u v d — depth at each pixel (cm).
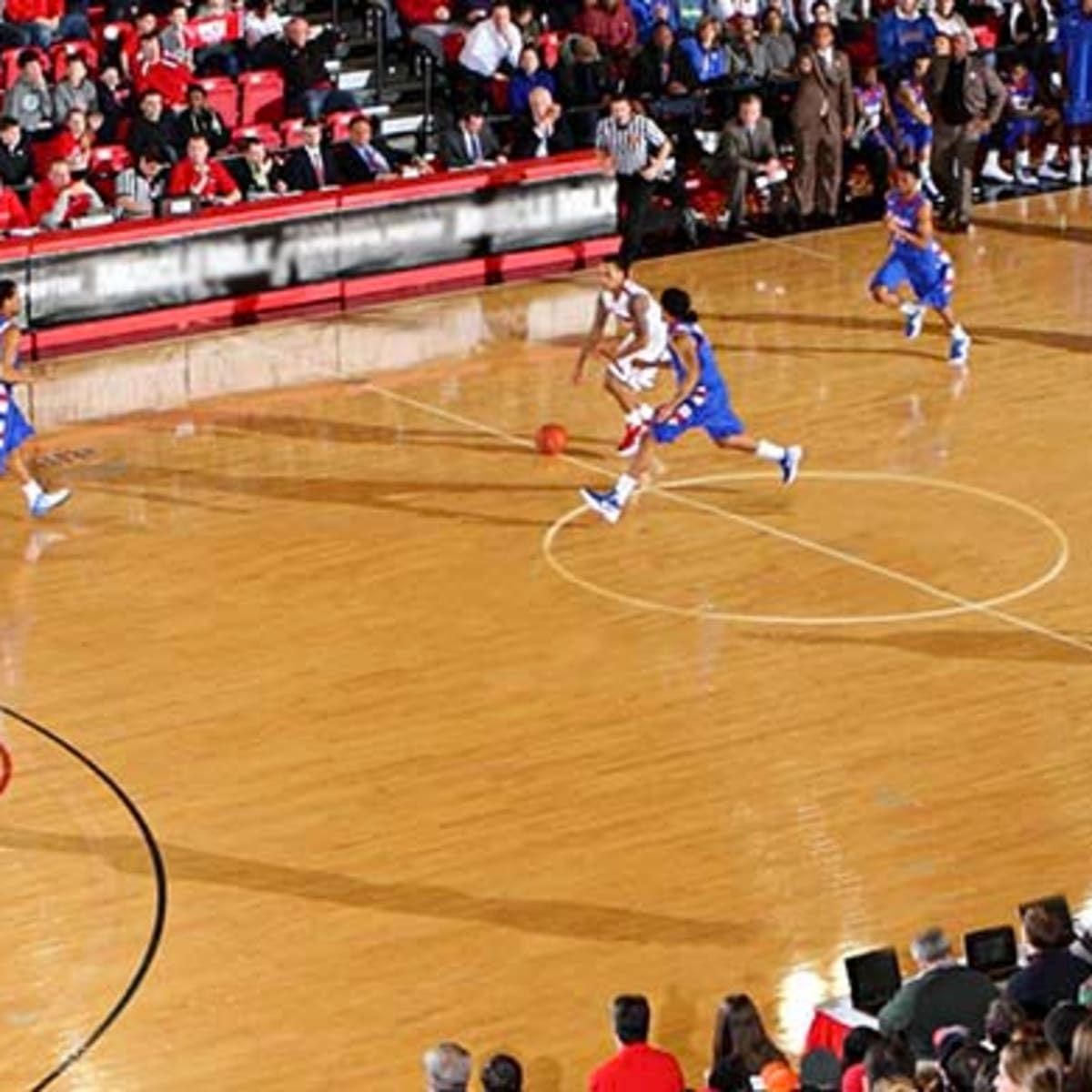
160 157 4544
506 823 2880
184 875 2773
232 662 3241
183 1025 2525
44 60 4725
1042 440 3928
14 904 2717
